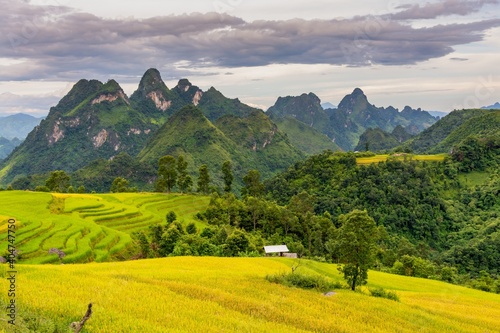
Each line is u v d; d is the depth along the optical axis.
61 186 186.00
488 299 71.12
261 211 140.88
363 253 53.03
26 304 24.11
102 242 82.94
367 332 33.66
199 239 97.94
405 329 36.72
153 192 178.62
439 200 174.25
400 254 132.62
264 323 31.00
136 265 56.28
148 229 108.00
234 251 97.12
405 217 167.25
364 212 54.16
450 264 132.75
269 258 81.00
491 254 132.50
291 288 47.78
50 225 86.50
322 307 40.03
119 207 122.94
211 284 44.00
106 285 34.59
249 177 181.25
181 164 179.38
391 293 53.16
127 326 23.62
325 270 77.00
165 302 32.19
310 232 134.00
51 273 36.78
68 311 24.33
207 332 25.83
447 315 46.91
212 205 144.00
